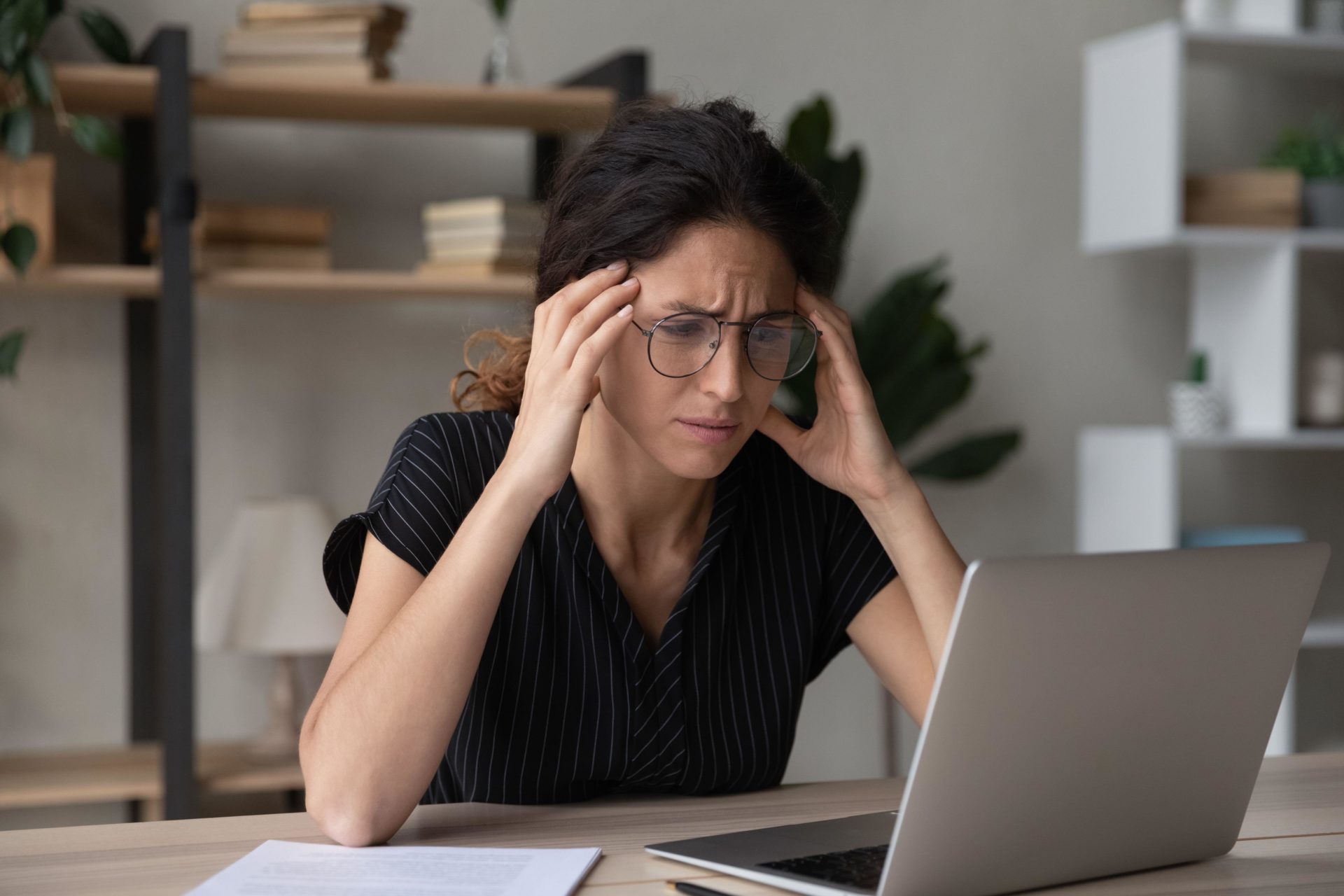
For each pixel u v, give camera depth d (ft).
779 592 4.34
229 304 9.12
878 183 10.37
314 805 3.32
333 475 9.34
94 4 8.74
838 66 10.28
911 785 2.67
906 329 9.22
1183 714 3.04
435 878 2.93
